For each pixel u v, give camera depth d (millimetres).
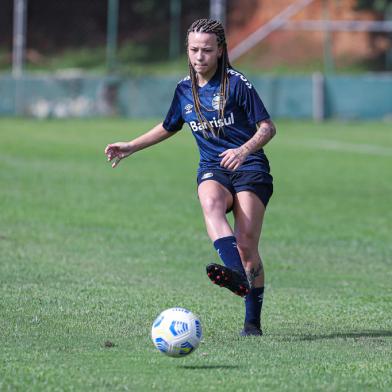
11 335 23453
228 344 23219
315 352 22328
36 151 84875
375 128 121750
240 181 23688
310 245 43062
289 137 107938
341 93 131000
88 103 126812
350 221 50688
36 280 32188
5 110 124938
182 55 149000
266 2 155750
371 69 149625
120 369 19969
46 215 49281
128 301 28875
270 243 43281
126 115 127500
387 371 20391
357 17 152875
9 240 41250
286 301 30188
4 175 66875
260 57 149125
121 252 39469
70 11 156125
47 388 18328
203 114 23672
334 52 151625
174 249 40781
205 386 18719
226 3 156375
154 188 62438
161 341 20281
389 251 42000
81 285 31562
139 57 149625
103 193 59219
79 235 43406
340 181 69312
